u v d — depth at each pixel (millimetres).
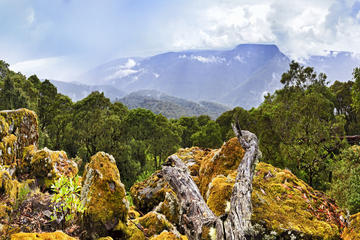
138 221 4684
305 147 15695
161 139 36125
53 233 3027
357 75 16875
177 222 5180
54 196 3918
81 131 31266
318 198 4148
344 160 11047
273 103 38312
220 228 2500
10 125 5992
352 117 41219
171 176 3734
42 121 38125
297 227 3182
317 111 18922
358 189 8133
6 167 5082
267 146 18297
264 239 3020
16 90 27219
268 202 3650
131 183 29422
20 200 4219
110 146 32844
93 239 3920
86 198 4172
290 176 4688
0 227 3473
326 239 3100
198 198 3215
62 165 6199
